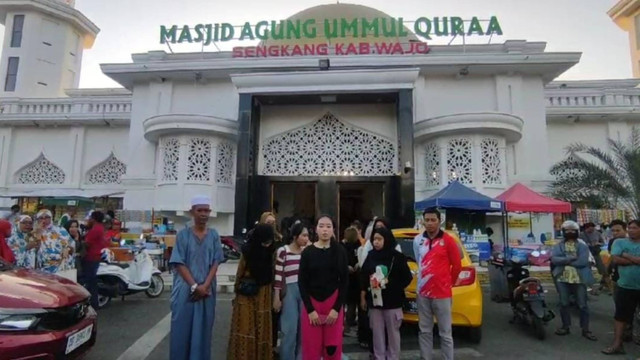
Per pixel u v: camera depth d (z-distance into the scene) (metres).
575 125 16.89
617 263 4.91
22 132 19.11
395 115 13.89
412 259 5.51
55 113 18.38
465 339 5.47
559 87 18.12
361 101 13.88
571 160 12.80
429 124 12.89
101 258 7.12
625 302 4.83
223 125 13.60
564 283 5.71
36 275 4.23
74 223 7.38
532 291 5.70
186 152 13.40
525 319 5.93
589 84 18.25
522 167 14.11
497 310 7.08
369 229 5.01
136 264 7.79
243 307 3.89
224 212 13.71
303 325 3.65
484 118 12.28
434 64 14.03
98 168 18.42
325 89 12.93
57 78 24.34
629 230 4.92
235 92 15.27
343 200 18.16
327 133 14.16
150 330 5.81
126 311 7.00
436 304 4.10
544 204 8.38
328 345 3.58
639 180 10.45
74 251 6.36
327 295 3.63
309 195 17.30
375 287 4.02
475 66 14.14
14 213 9.66
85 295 4.12
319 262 3.69
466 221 12.24
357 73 12.83
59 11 24.36
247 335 3.82
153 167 15.06
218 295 8.64
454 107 14.57
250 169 13.13
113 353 4.85
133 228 13.77
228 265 11.54
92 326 4.00
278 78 13.02
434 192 12.95
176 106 15.46
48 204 16.50
